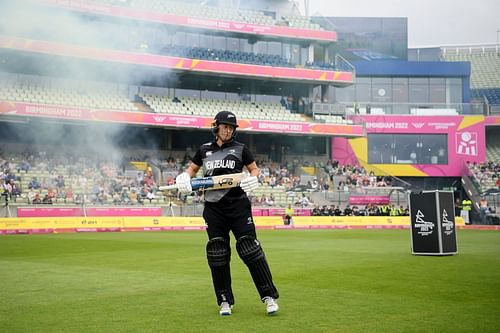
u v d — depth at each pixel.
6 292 6.95
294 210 34.75
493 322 5.07
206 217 5.72
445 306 5.88
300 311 5.62
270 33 39.72
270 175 38.53
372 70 46.06
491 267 9.68
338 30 51.72
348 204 36.94
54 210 29.08
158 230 28.42
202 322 5.14
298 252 13.35
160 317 5.37
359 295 6.61
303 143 42.97
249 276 8.54
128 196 31.86
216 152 5.79
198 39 39.50
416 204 12.42
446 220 12.28
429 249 12.23
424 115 44.34
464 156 44.25
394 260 11.09
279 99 41.97
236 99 40.88
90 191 31.89
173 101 37.88
